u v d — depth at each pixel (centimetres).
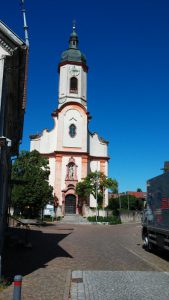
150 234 1844
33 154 4597
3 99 1151
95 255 1680
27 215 4453
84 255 1667
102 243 2281
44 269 1257
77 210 5550
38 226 3900
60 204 5562
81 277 1134
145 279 1119
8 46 1181
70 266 1345
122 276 1162
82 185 5456
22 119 1872
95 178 5478
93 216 5434
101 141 6084
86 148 5831
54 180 5666
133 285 1029
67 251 1798
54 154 5759
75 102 5903
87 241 2386
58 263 1405
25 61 1271
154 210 1777
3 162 1215
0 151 1112
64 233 3053
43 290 932
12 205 4256
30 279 1073
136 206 7838
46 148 5878
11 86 1408
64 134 5819
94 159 5975
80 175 5719
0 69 1159
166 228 1533
